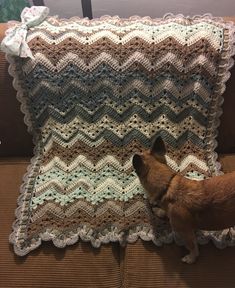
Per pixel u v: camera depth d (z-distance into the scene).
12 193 1.31
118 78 1.30
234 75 1.31
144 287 1.09
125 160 1.33
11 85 1.34
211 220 1.08
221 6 1.87
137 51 1.29
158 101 1.32
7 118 1.38
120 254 1.16
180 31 1.30
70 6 1.88
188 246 1.11
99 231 1.18
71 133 1.35
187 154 1.33
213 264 1.11
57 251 1.15
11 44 1.26
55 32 1.32
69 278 1.10
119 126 1.34
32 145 1.44
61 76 1.31
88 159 1.33
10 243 1.17
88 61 1.30
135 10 1.89
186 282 1.08
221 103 1.32
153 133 1.33
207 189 1.08
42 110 1.36
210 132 1.35
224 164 1.37
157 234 1.17
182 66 1.29
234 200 1.05
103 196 1.24
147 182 1.13
